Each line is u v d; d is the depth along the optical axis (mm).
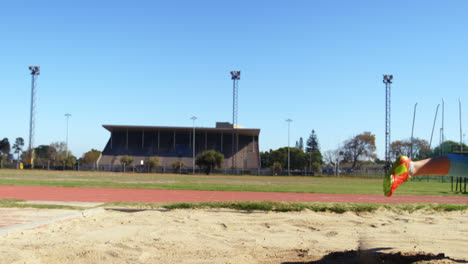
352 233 7805
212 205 11586
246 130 95375
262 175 72938
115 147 94750
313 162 109625
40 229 7699
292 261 5199
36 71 71000
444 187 32281
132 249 6035
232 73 72438
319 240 7031
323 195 18641
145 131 99000
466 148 32875
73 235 7191
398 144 92188
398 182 3008
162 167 77000
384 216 10875
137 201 14016
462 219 10219
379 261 4914
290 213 10930
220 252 5922
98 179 34375
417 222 9648
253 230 8117
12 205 11258
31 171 60750
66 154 88812
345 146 95500
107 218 9461
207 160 71250
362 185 33562
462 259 5332
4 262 5059
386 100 66562
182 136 98938
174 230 7824
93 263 5238
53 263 5184
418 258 4961
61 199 14289
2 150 113062
